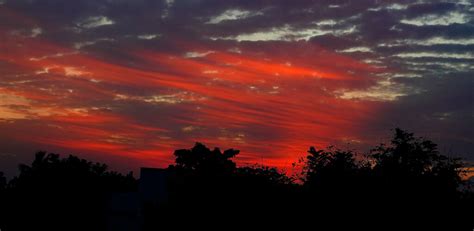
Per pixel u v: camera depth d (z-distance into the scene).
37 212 47.16
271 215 24.97
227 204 25.48
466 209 23.14
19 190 47.59
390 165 24.08
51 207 47.25
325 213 24.05
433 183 23.47
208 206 25.70
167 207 26.84
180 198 26.31
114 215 39.78
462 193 23.98
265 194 25.41
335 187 24.30
